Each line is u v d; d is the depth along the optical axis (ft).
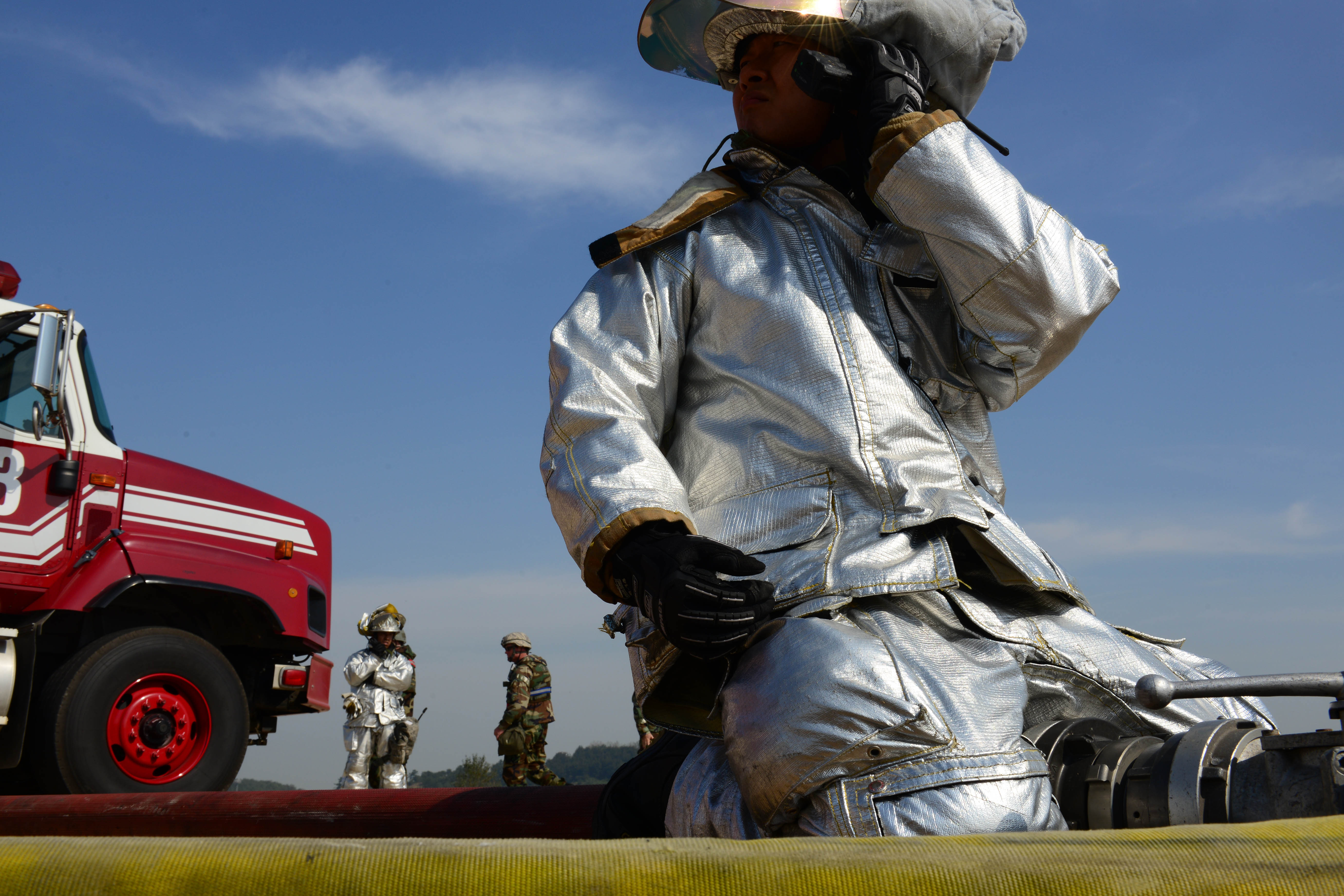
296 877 2.62
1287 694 3.66
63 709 18.52
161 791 19.53
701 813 4.88
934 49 5.81
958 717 4.45
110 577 19.84
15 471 18.92
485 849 2.67
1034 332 5.40
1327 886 2.45
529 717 38.32
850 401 5.32
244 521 22.71
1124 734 5.47
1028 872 2.57
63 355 18.21
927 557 5.00
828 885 2.59
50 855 2.70
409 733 37.09
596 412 5.40
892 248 5.75
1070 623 5.61
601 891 2.60
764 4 5.57
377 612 37.76
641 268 5.90
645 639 5.10
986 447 6.13
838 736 4.31
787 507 5.21
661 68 6.93
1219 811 4.03
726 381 5.66
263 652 23.85
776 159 6.06
